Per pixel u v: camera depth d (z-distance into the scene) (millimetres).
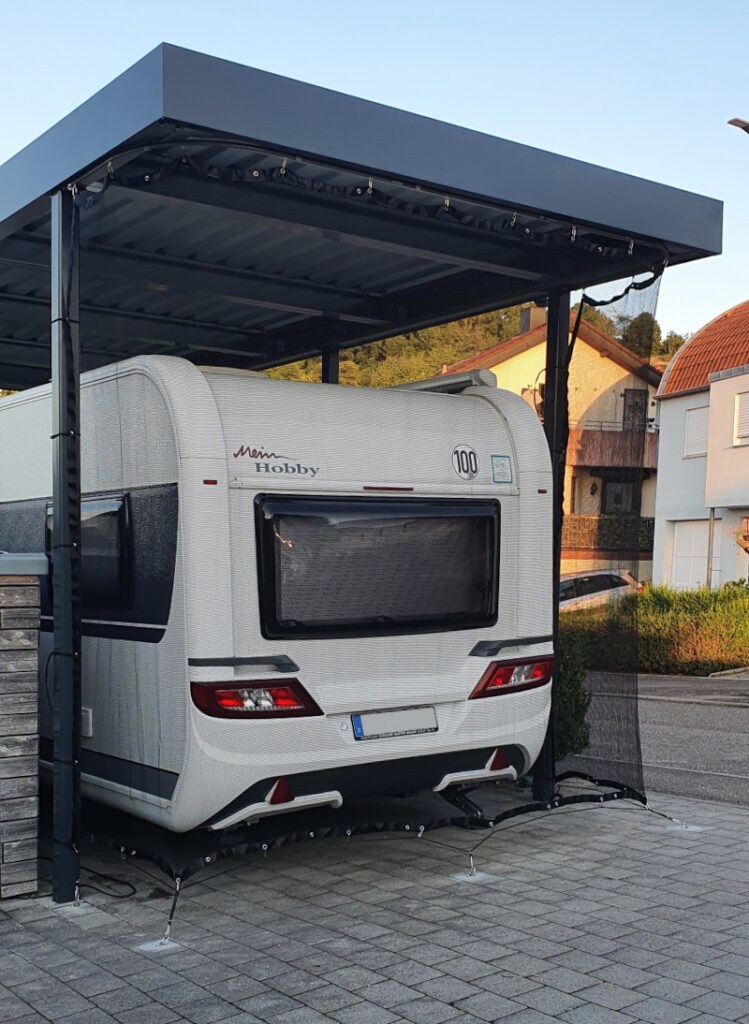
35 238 6617
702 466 24031
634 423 6812
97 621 5770
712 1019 3865
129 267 7488
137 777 5457
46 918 4996
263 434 5414
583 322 7172
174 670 5148
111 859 6020
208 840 6289
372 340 9133
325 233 6297
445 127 5387
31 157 5383
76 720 5227
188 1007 3988
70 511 5227
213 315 9266
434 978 4250
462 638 5977
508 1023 3836
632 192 6184
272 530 5324
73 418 5266
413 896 5324
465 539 6047
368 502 5680
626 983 4191
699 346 25438
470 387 6664
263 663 5234
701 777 8562
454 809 7172
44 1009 3973
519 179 5676
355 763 5492
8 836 5270
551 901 5219
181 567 5102
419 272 7852
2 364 10492
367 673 5582
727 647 17766
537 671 6258
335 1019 3881
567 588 7207
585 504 7145
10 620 5215
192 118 4543
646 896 5285
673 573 25000
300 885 5531
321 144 4941
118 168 5094
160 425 5266
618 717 6953
